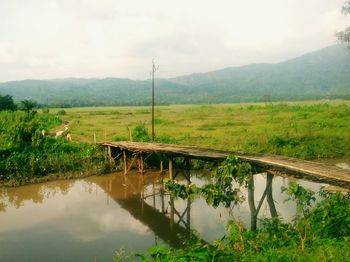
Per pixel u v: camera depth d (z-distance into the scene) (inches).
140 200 701.3
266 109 3179.1
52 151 983.0
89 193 763.4
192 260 270.2
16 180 830.5
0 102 2844.5
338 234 330.6
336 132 1358.3
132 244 490.9
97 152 992.9
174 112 3747.5
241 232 373.1
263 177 849.5
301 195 446.6
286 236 346.3
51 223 586.2
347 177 412.2
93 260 446.6
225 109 3799.2
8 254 472.1
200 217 575.8
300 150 1082.1
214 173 570.6
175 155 686.5
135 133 1183.6
